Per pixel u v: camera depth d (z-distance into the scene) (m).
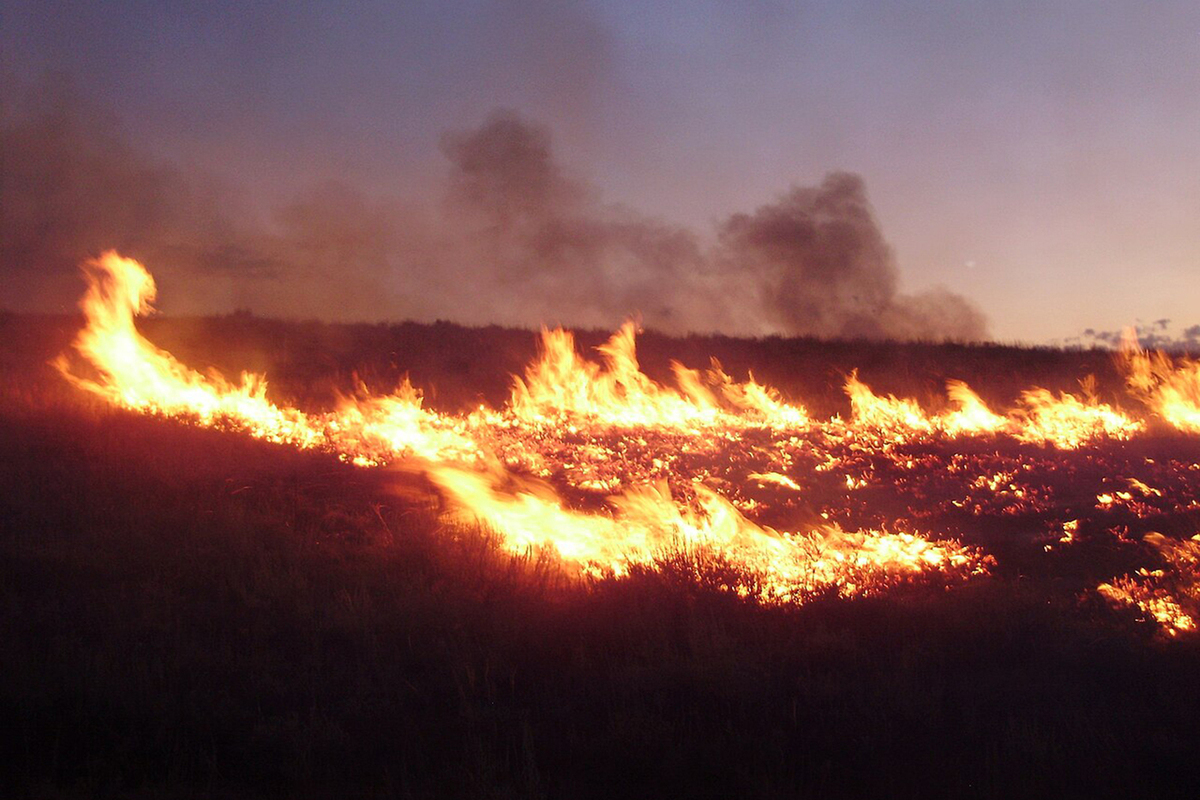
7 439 11.62
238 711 5.50
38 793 4.46
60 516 8.73
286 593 7.41
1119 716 5.78
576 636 7.06
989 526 11.80
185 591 7.38
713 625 7.07
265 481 11.13
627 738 5.34
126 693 5.49
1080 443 17.58
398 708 5.76
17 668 5.58
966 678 6.43
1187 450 16.80
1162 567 9.59
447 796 4.71
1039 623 7.35
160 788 4.66
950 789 4.99
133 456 11.17
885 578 8.94
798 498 13.52
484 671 6.35
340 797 4.73
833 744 5.43
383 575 8.09
